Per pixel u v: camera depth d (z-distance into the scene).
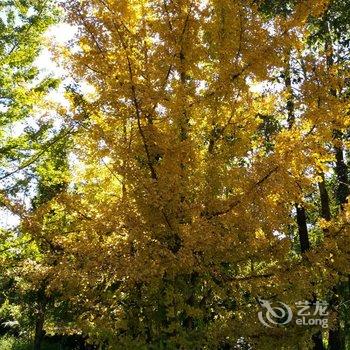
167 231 4.15
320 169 4.84
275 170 3.89
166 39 4.62
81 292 4.21
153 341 3.97
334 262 4.22
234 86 4.48
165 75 4.65
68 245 4.20
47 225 4.76
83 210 4.58
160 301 3.98
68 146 6.94
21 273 4.30
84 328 3.95
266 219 4.20
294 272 4.04
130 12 4.48
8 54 8.47
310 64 4.83
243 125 4.84
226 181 4.22
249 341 3.98
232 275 4.50
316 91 4.67
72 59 4.57
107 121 4.37
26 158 7.52
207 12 4.64
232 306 4.37
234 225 4.12
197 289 4.20
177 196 4.01
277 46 4.43
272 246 4.19
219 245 3.98
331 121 4.62
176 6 4.64
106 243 4.08
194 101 4.52
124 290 4.13
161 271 3.71
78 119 4.51
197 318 4.16
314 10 4.69
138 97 4.02
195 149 4.33
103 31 4.27
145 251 3.88
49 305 8.59
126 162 4.16
